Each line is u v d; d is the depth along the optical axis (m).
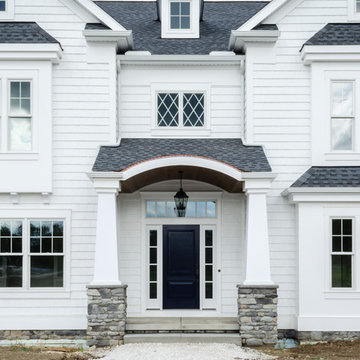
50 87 12.38
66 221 12.41
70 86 12.71
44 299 12.23
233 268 13.12
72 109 12.68
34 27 12.49
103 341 11.21
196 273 13.38
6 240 12.35
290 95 12.84
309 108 12.80
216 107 13.27
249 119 12.80
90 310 11.23
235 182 11.85
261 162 11.84
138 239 13.20
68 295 12.25
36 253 12.33
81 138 12.64
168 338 11.34
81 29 12.81
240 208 13.25
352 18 12.94
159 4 14.87
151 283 13.36
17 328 12.12
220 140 13.06
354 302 11.84
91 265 12.38
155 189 13.31
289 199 12.33
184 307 13.32
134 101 13.23
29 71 12.32
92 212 12.49
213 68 13.31
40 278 12.34
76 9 12.80
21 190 12.25
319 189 11.76
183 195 12.53
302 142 12.76
